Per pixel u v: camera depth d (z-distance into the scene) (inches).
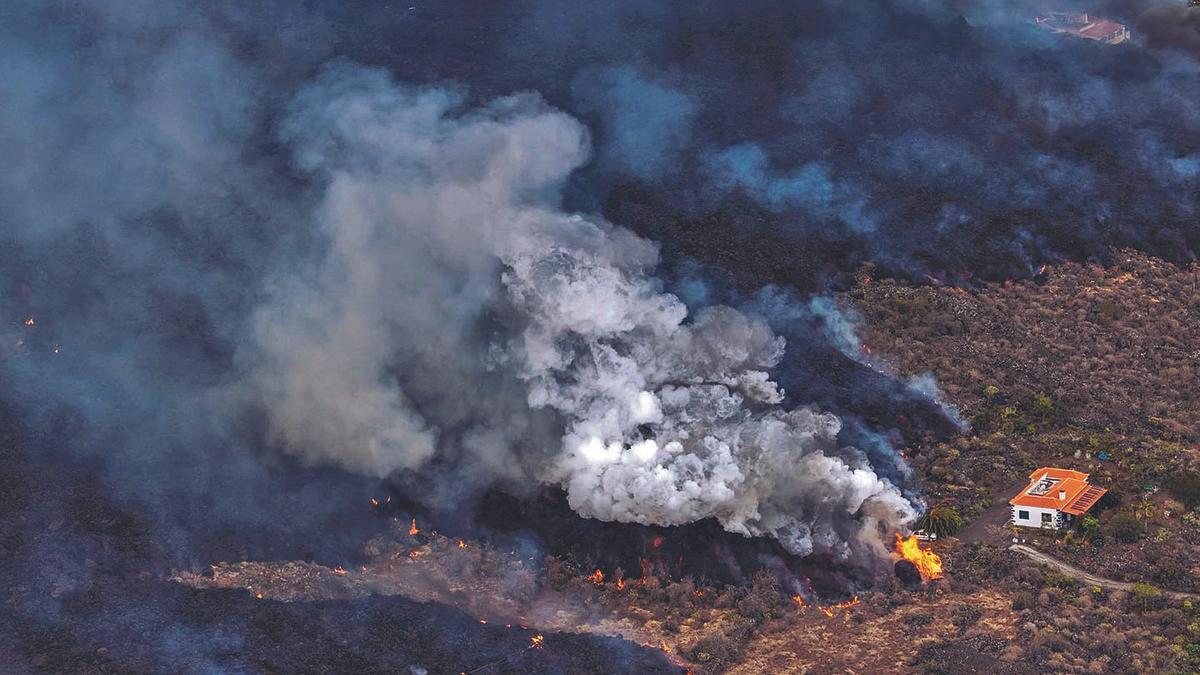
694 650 2994.6
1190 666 2893.7
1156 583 3166.8
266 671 2773.1
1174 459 3599.9
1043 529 3351.4
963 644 2987.2
